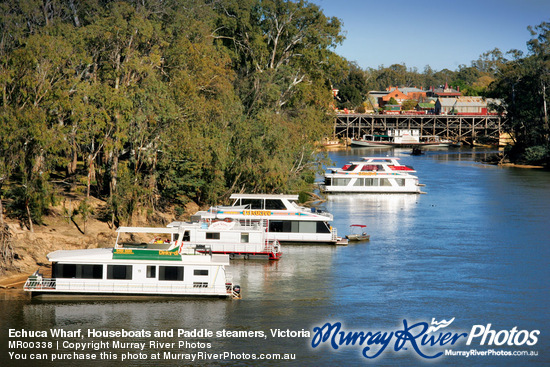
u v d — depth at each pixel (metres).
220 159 63.72
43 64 51.81
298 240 59.47
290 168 80.88
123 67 56.72
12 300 41.03
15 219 51.69
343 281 47.28
